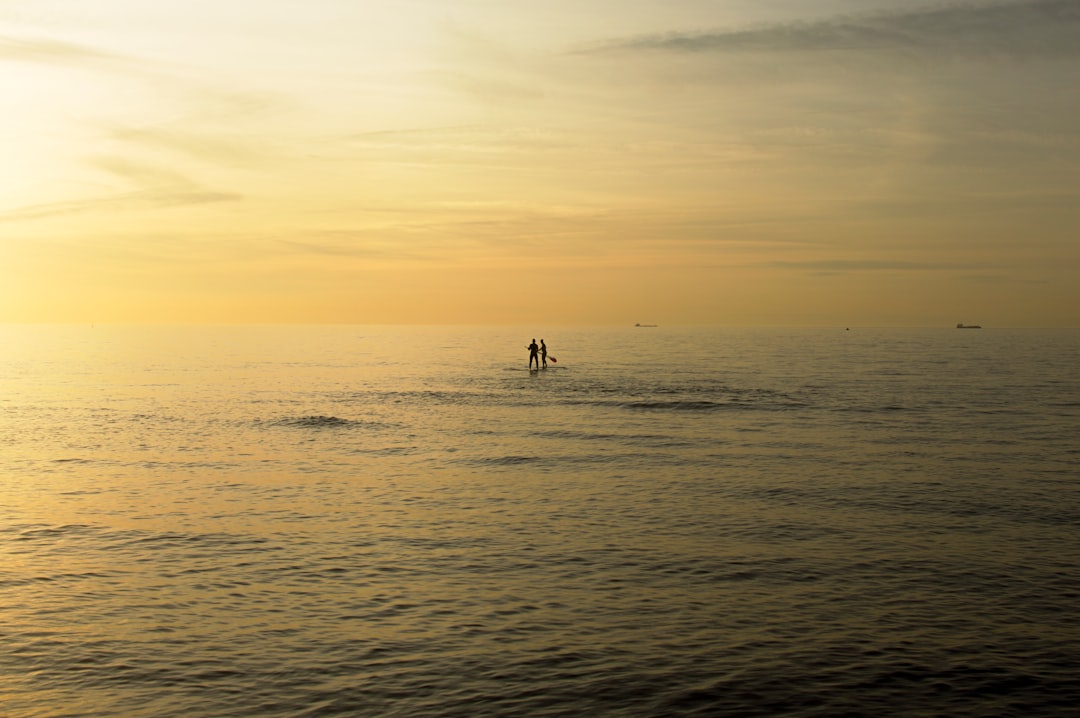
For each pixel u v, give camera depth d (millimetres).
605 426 41719
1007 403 53438
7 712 11047
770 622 14328
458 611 14828
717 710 11188
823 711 11180
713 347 176625
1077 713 11156
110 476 27719
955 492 25031
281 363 111625
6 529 20500
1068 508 22875
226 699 11422
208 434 38688
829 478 27391
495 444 35375
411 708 11180
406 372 90562
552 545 19156
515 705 11281
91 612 14711
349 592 15828
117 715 10984
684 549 18844
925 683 12008
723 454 32500
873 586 16250
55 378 80625
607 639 13562
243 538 19734
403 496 24625
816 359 120625
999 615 14680
